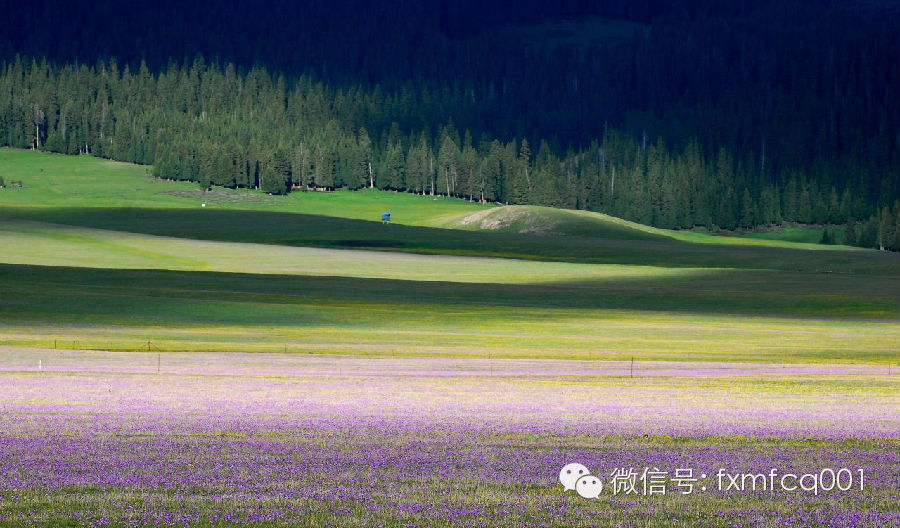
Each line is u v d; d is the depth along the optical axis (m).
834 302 123.06
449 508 24.33
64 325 90.88
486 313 107.69
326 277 143.88
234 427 36.28
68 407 42.19
